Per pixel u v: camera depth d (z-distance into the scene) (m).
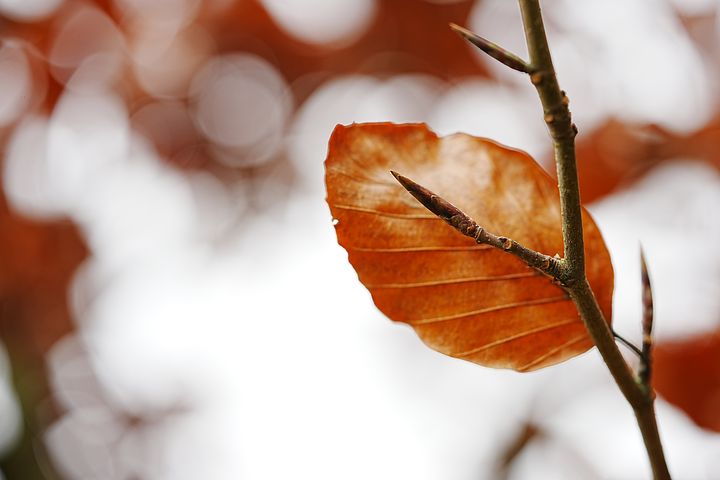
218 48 1.43
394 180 0.51
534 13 0.48
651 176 1.21
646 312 0.51
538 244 0.51
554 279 0.50
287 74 1.45
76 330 1.47
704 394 1.05
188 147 1.48
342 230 0.51
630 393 0.51
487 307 0.52
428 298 0.52
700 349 1.07
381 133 0.51
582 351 0.52
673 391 1.06
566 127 0.48
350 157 0.51
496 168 0.52
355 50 1.42
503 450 1.33
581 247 0.49
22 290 1.44
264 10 1.38
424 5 1.35
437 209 0.49
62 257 1.46
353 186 0.51
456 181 0.52
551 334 0.52
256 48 1.43
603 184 1.22
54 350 1.45
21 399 1.34
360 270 0.51
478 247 0.51
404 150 0.52
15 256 1.43
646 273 0.51
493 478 1.32
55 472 1.34
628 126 1.21
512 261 0.51
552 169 1.29
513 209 0.52
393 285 0.51
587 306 0.50
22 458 1.30
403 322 0.52
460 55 1.38
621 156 1.21
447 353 0.52
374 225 0.51
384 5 1.37
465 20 1.37
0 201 1.41
